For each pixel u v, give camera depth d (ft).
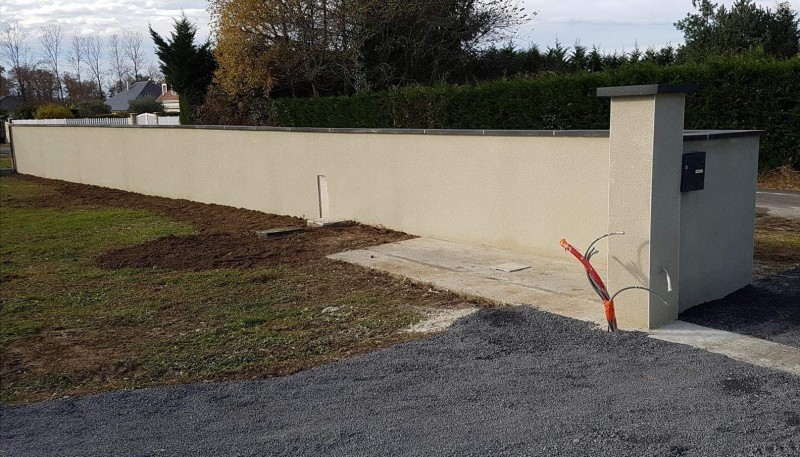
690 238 19.72
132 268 30.63
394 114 65.98
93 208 52.65
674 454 11.32
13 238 39.86
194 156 52.16
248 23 80.33
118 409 15.05
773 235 30.96
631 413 12.95
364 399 14.61
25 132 82.28
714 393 13.74
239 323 21.43
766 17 83.15
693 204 19.63
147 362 18.35
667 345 16.87
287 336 19.89
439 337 18.48
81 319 22.97
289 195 43.37
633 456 11.30
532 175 28.22
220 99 90.27
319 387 15.53
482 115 58.39
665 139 17.80
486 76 85.81
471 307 21.62
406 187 34.73
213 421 14.03
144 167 59.26
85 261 32.68
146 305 24.32
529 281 23.86
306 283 26.40
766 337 17.31
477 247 30.60
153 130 56.75
